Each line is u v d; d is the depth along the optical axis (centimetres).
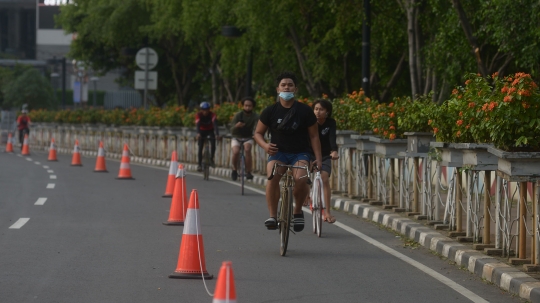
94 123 11250
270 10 7288
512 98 2400
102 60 12750
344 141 4644
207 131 6259
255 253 2906
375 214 3869
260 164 6256
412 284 2409
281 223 2856
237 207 4375
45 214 3928
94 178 6281
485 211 2791
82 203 4438
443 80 5712
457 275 2556
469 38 4678
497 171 2633
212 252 2917
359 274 2547
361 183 4391
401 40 6919
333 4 6525
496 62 5297
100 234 3294
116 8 11188
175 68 11844
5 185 5550
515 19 4525
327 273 2552
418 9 5703
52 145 9050
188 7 9069
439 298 2227
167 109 8906
